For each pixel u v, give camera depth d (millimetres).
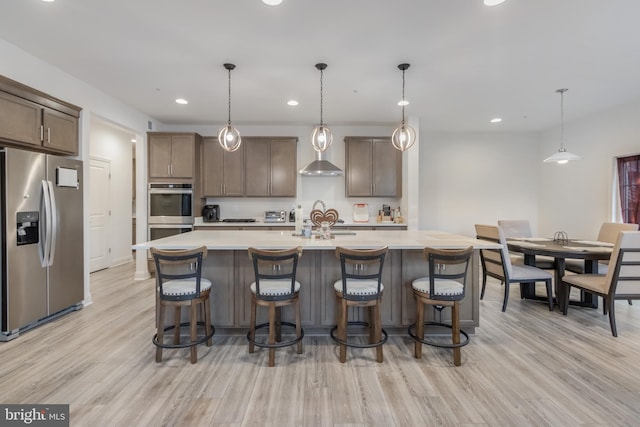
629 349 2613
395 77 3500
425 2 2213
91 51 2932
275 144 5398
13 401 1925
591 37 2664
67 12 2334
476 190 6137
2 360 2414
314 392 2033
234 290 2826
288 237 3143
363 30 2570
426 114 4938
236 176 5387
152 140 5031
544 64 3178
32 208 2934
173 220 5023
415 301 2766
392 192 5422
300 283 2818
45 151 3309
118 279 4977
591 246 3604
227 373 2254
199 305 2838
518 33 2609
